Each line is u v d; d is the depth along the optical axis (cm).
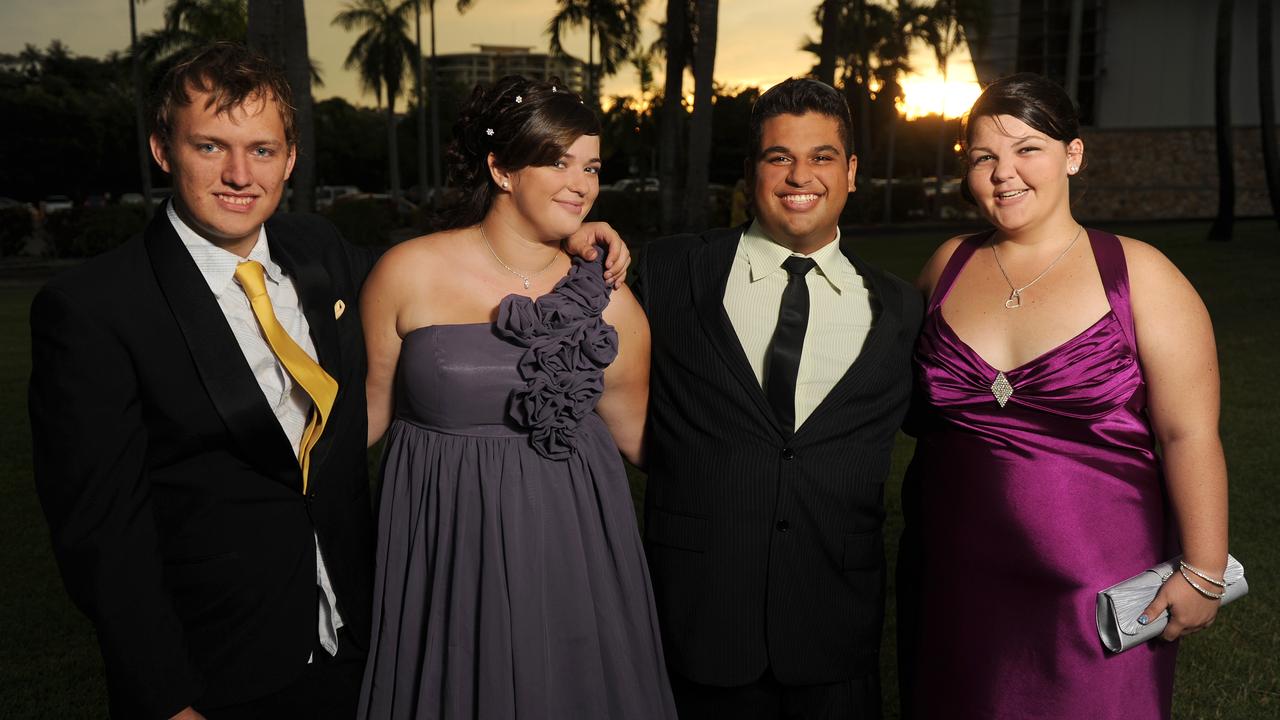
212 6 3169
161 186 4709
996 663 207
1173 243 1705
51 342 167
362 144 5822
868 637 227
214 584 180
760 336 228
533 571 204
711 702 229
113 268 175
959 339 215
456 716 201
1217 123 1689
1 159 4344
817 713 225
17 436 579
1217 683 297
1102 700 201
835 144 218
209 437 179
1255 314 941
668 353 230
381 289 211
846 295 229
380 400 220
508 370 204
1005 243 220
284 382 186
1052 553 203
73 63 5384
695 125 1650
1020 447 206
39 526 434
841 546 222
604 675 212
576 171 205
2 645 326
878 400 222
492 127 203
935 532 218
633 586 217
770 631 218
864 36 3597
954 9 3422
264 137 172
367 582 206
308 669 196
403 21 4259
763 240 231
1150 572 202
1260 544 395
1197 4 3111
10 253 1920
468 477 205
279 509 186
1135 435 205
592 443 218
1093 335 201
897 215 3394
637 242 2386
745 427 218
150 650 168
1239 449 520
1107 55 3269
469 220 217
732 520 219
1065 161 211
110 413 169
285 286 191
